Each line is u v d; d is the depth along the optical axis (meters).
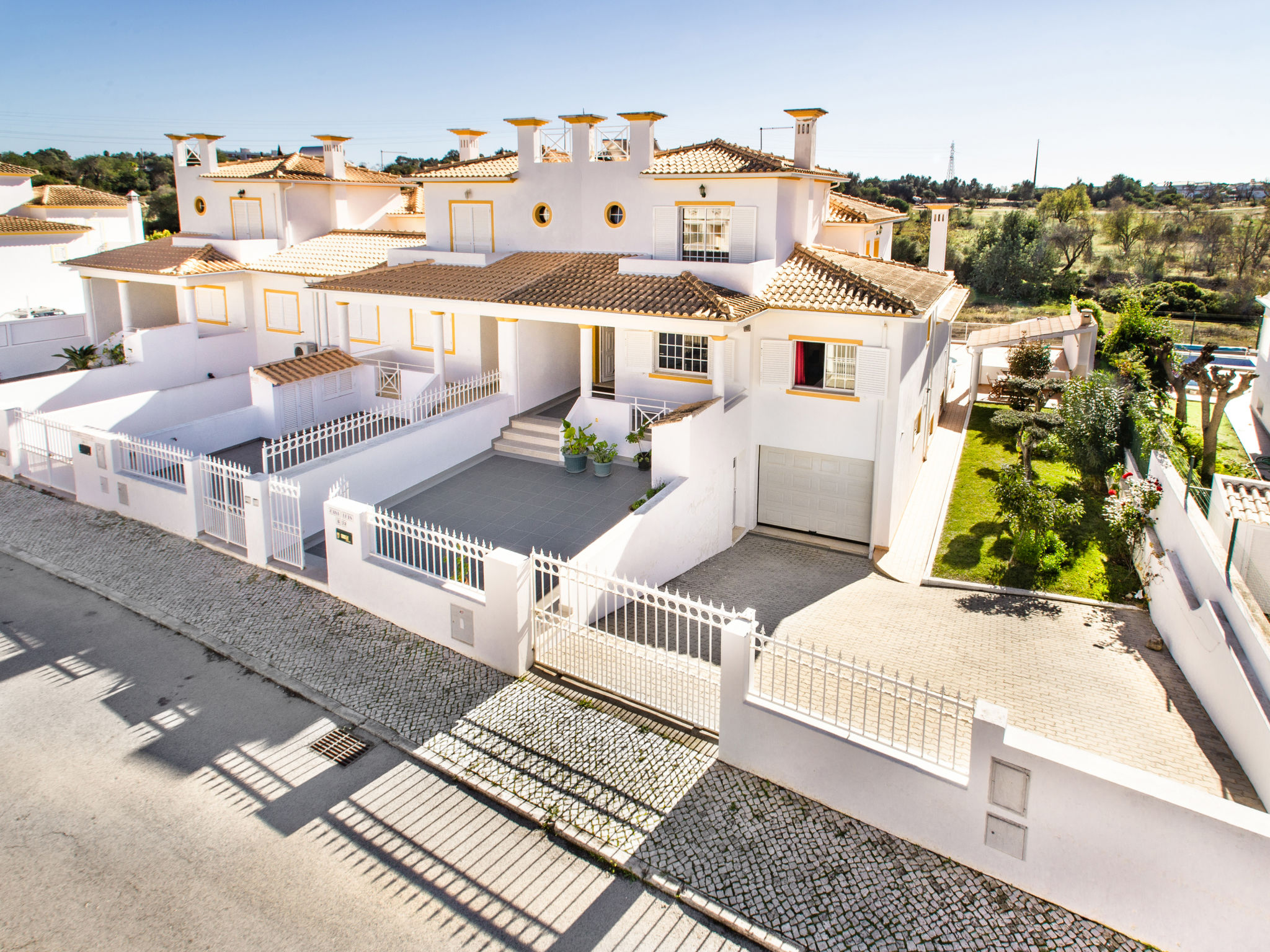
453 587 11.91
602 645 10.95
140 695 10.91
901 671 12.61
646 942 7.32
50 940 7.19
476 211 23.34
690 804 8.89
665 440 16.02
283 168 27.67
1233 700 10.77
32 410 21.17
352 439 21.03
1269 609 11.38
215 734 10.14
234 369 27.05
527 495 18.08
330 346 25.66
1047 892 7.59
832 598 15.52
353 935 7.32
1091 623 14.49
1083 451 21.67
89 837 8.41
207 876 7.95
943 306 24.83
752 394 18.53
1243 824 6.57
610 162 20.83
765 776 9.23
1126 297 40.47
